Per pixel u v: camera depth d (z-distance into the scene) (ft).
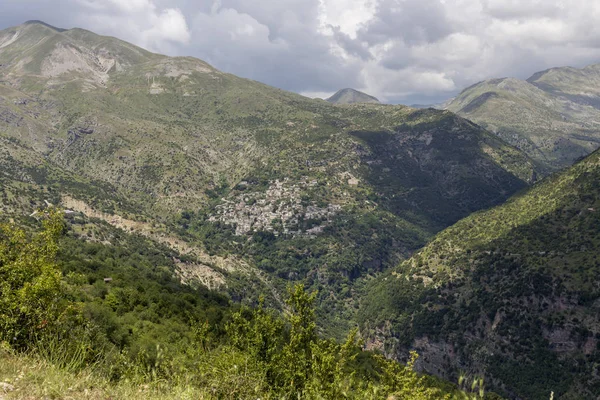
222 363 39.63
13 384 25.59
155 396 29.48
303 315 51.13
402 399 41.78
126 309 147.02
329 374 39.40
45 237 53.26
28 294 36.99
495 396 140.15
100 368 32.99
